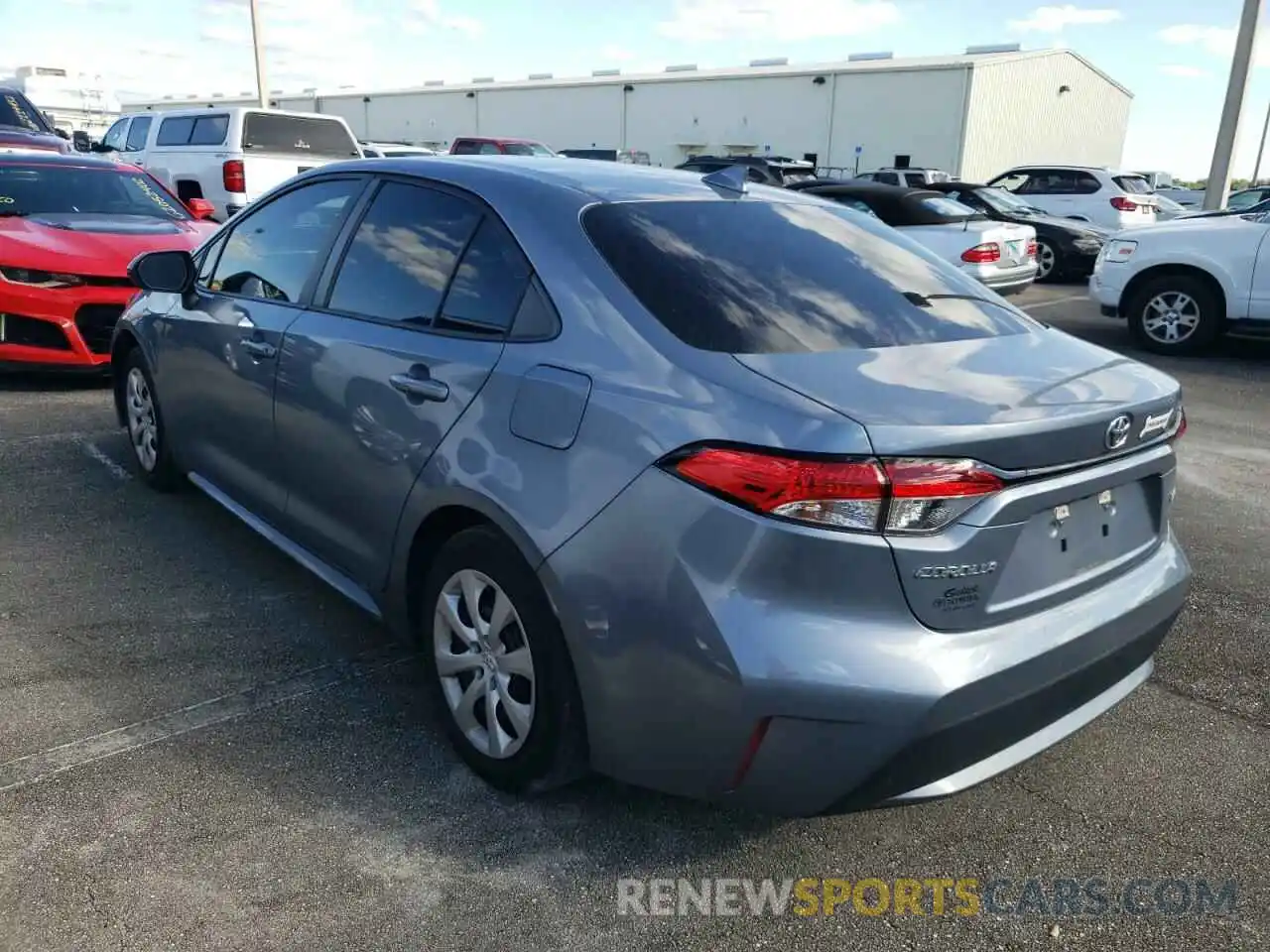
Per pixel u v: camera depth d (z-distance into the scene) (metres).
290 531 3.77
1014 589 2.31
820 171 39.88
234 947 2.26
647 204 3.00
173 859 2.52
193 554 4.36
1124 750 3.19
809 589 2.12
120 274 6.70
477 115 51.88
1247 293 9.40
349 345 3.24
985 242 11.14
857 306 2.81
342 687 3.36
